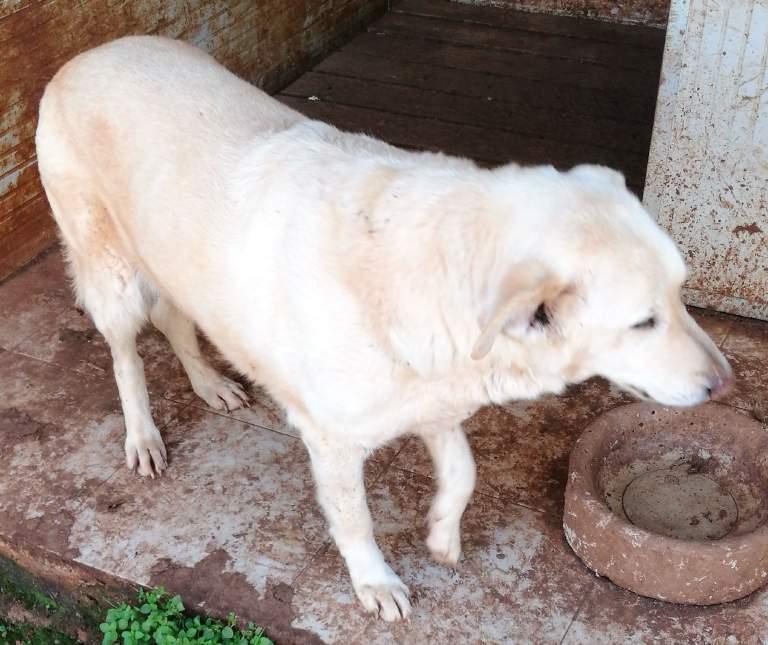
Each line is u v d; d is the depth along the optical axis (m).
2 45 2.70
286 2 3.53
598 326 1.91
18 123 2.79
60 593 2.34
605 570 2.23
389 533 2.32
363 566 2.21
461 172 2.00
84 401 2.57
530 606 2.22
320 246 2.01
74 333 2.71
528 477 2.41
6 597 2.39
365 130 3.38
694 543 2.15
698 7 2.46
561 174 2.00
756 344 2.66
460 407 2.07
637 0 4.00
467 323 1.95
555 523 2.33
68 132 2.32
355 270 1.98
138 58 2.29
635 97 3.52
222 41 3.30
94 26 2.89
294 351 2.06
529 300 1.87
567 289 1.90
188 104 2.21
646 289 1.90
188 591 2.24
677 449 2.38
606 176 2.00
